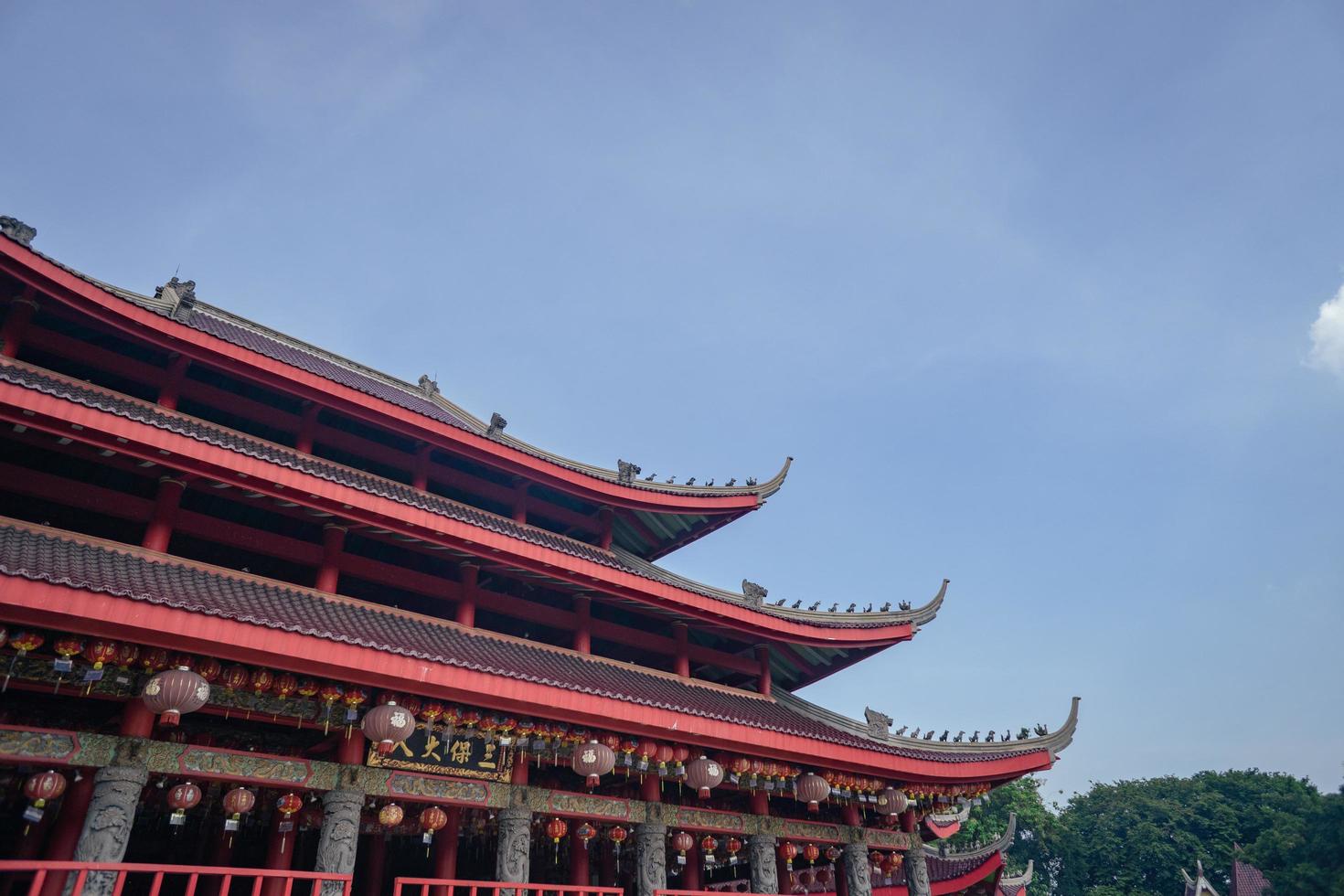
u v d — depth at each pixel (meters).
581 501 24.59
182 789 13.05
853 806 22.64
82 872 10.23
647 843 18.11
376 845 20.11
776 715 22.36
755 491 25.77
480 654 17.00
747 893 19.83
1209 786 81.50
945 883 29.94
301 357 26.25
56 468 16.91
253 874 11.59
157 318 17.48
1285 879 43.22
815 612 24.92
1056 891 79.69
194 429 17.30
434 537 17.86
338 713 14.83
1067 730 24.09
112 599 11.81
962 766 22.30
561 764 17.75
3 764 13.00
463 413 29.50
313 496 16.31
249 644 12.77
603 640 23.50
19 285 16.58
